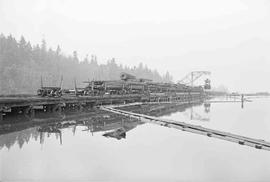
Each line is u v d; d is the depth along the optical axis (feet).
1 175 32.78
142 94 186.80
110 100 136.05
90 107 122.83
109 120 84.99
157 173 35.60
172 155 44.39
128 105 155.53
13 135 55.21
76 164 38.09
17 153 42.45
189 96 285.23
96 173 34.81
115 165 38.22
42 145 48.08
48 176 33.14
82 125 73.15
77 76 297.33
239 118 110.83
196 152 46.60
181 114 126.11
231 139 56.49
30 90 215.31
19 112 81.30
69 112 99.86
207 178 34.12
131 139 55.98
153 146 50.37
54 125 70.49
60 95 101.14
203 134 62.80
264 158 43.78
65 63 301.22
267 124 92.12
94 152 44.73
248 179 33.35
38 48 266.98
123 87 177.06
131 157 42.47
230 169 37.68
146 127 72.64
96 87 155.63
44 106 95.30
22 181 31.27
